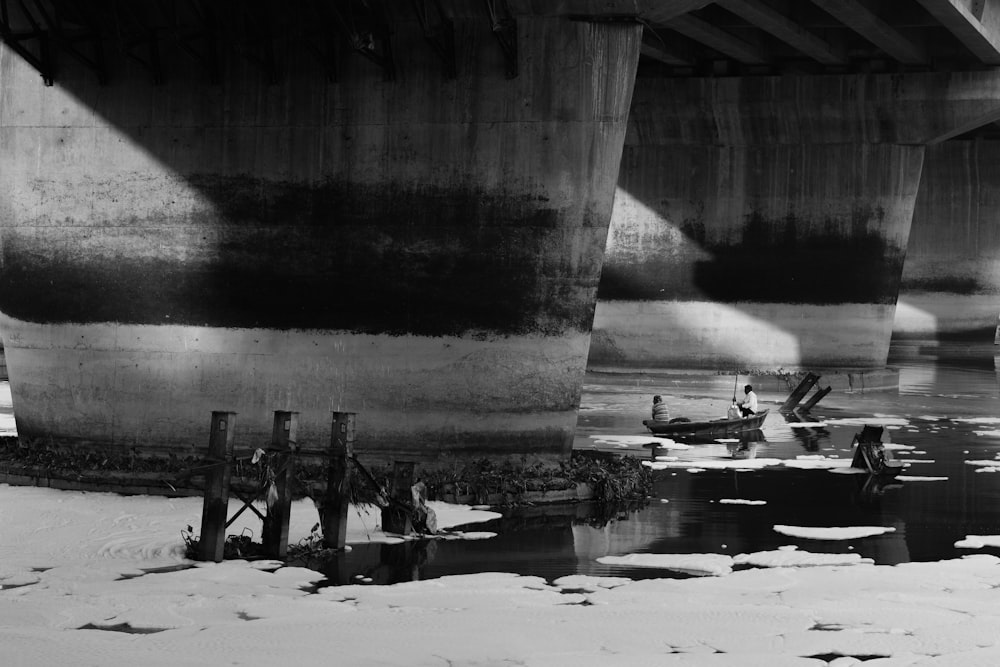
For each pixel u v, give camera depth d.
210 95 31.05
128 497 28.31
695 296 59.19
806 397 54.53
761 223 58.19
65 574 20.73
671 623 17.81
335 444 23.12
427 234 29.98
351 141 30.28
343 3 29.66
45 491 29.11
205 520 22.02
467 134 29.70
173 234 31.34
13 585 20.14
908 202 57.28
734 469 33.88
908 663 15.98
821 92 55.53
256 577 20.72
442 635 17.05
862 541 24.44
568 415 30.27
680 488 30.75
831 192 57.41
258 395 30.91
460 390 29.97
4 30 31.38
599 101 29.33
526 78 29.45
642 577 21.20
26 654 16.00
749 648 16.66
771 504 28.48
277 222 30.73
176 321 31.36
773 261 58.25
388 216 30.17
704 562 22.20
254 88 30.78
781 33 48.19
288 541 22.92
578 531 25.23
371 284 30.23
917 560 22.80
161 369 31.50
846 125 56.19
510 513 27.19
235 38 29.94
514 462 29.89
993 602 19.17
